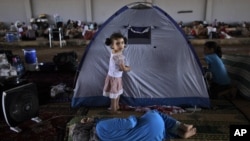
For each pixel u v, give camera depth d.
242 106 2.86
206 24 7.69
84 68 2.83
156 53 2.77
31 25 7.68
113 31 2.76
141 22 2.74
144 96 2.86
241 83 3.14
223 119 2.53
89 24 7.89
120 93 2.69
